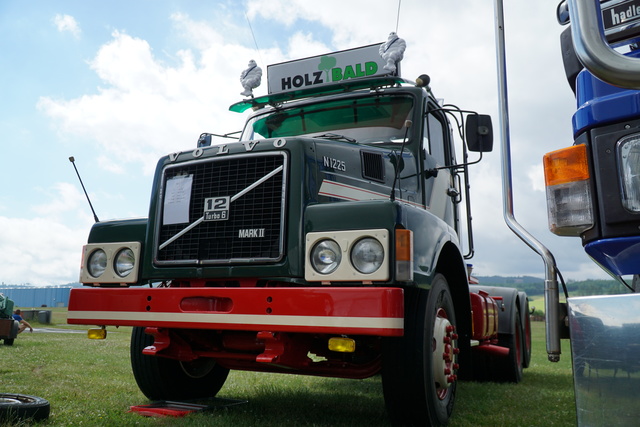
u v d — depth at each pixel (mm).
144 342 3990
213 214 3385
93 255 3738
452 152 5129
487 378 6039
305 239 3088
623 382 1356
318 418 3547
